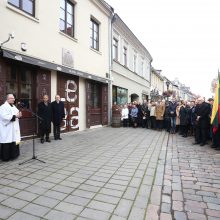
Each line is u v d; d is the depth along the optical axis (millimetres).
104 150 7324
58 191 4004
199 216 3273
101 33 13914
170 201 3721
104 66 14359
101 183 4414
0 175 4727
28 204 3514
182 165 5789
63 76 10266
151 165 5684
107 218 3162
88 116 12320
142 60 24734
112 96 16078
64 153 6746
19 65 7941
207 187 4336
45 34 8961
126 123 14555
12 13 7402
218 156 6770
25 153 6602
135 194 3943
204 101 8547
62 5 10305
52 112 8742
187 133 10750
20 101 8016
